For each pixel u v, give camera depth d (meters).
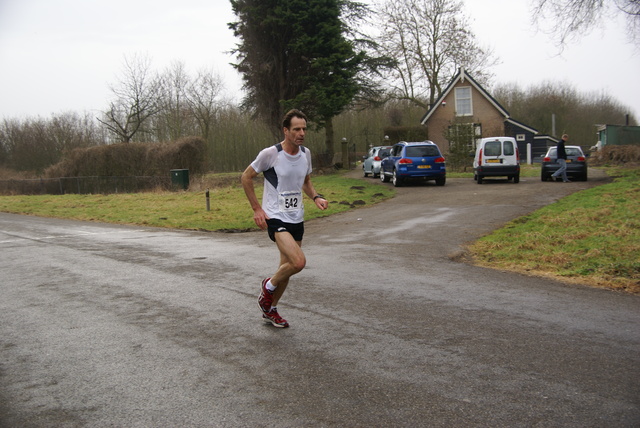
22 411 3.26
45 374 3.85
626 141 36.69
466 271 7.11
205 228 13.01
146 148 28.61
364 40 34.97
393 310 5.30
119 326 4.98
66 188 31.53
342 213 15.12
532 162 38.94
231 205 18.00
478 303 5.50
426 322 4.88
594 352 4.06
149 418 3.14
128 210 18.16
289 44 28.80
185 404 3.31
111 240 11.23
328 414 3.13
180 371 3.85
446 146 38.44
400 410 3.16
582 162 20.86
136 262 8.39
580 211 11.59
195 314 5.32
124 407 3.29
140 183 27.45
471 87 38.06
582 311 5.16
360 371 3.76
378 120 52.69
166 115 43.03
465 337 4.45
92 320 5.20
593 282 6.30
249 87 31.39
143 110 37.09
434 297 5.77
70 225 14.71
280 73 29.77
